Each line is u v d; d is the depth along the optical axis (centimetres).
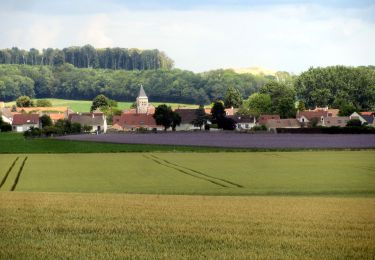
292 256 3027
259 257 3008
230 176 7856
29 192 6000
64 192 6122
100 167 9294
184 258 2989
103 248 3197
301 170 8488
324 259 2967
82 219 4094
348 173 8044
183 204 4903
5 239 3438
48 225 3856
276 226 3825
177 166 9294
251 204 4894
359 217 4169
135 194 5822
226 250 3158
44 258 2984
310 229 3719
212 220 4047
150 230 3688
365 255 3045
